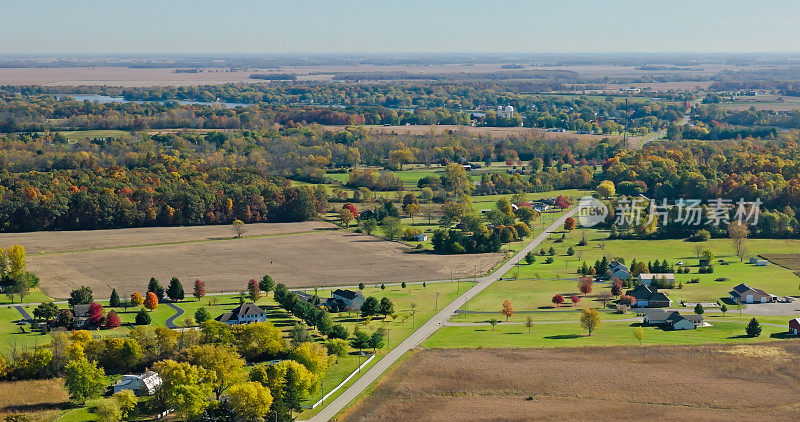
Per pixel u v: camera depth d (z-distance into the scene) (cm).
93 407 15388
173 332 17688
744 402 15488
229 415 14612
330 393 15800
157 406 15312
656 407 15312
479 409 15200
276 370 15300
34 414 15088
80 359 16025
